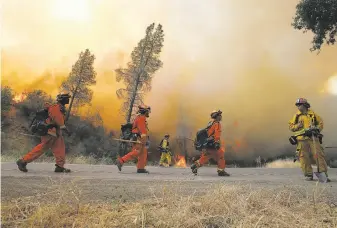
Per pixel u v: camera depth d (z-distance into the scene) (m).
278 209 3.93
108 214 3.67
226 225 3.39
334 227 3.38
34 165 11.17
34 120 8.20
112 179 6.90
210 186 5.92
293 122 8.43
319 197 4.68
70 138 29.77
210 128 9.60
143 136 9.77
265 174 10.38
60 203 3.99
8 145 22.58
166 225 3.35
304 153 8.09
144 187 5.66
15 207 3.92
